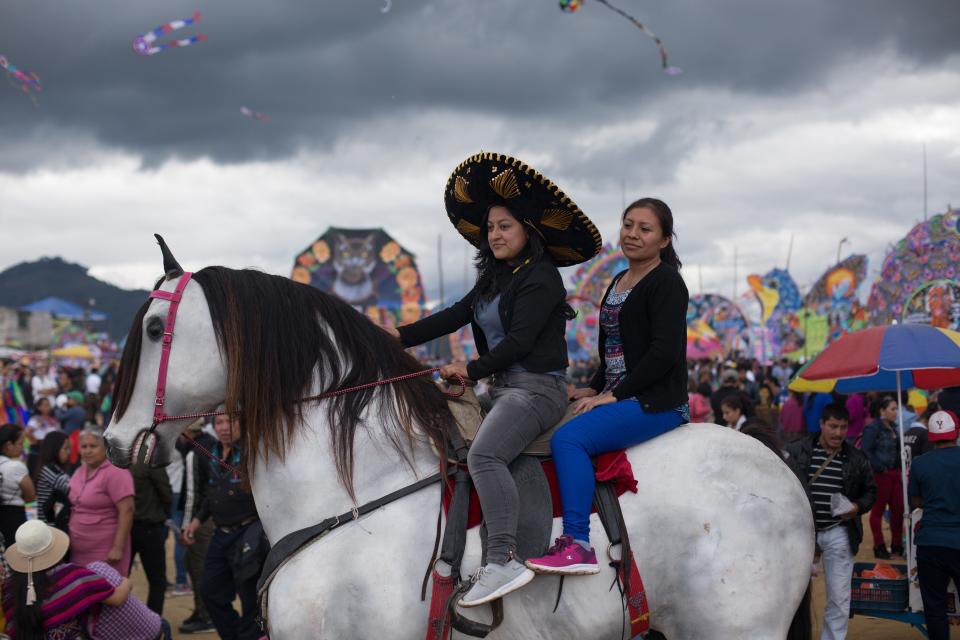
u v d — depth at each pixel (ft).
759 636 11.51
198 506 27.94
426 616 11.19
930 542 20.39
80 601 15.61
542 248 12.35
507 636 11.35
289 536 11.80
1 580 15.69
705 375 65.05
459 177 12.69
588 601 11.35
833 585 22.03
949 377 25.39
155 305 12.06
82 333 218.38
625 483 11.72
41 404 52.95
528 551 11.34
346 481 11.75
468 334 138.10
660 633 12.39
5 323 211.82
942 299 54.90
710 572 11.50
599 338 13.28
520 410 11.64
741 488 11.87
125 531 23.67
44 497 25.09
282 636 11.34
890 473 36.32
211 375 12.05
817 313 99.96
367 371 12.37
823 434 22.57
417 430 12.08
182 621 28.99
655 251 12.66
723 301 126.62
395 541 11.40
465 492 11.64
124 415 11.98
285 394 12.05
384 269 154.10
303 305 12.46
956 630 25.38
